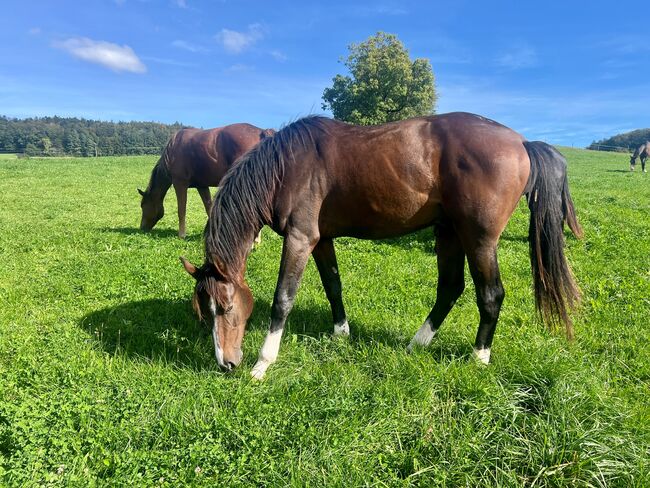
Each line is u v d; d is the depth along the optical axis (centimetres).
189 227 1013
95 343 398
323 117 358
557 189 324
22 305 495
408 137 323
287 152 340
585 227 891
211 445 260
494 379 307
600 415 274
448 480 238
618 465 235
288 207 340
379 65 3400
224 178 357
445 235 366
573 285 335
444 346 384
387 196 326
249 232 351
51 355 372
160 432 273
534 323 434
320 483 233
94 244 792
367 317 453
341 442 260
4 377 339
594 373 325
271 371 351
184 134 824
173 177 843
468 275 594
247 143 756
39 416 277
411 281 576
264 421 280
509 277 594
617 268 609
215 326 338
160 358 361
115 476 240
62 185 1827
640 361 352
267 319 454
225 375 347
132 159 3559
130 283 564
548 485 234
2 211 1191
